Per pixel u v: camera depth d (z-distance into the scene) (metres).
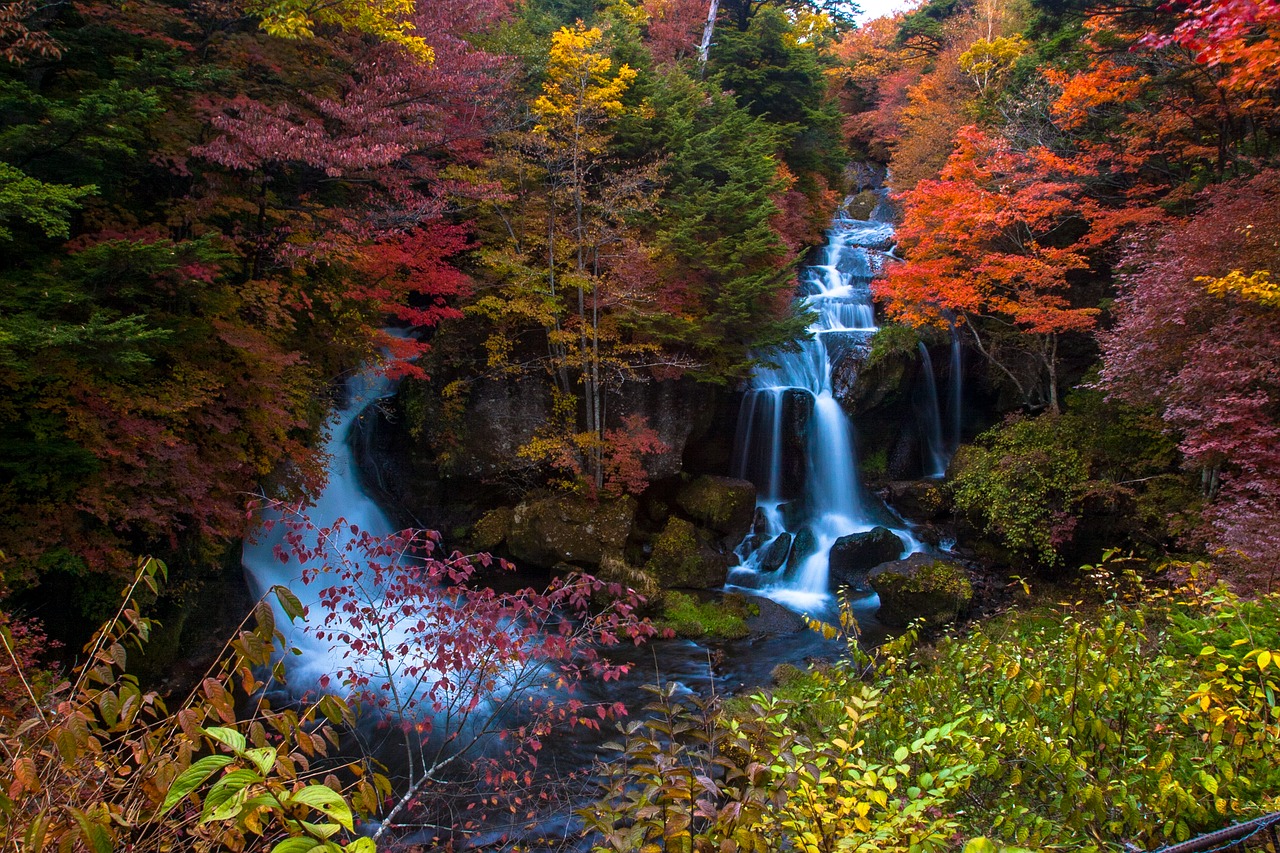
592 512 13.28
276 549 5.48
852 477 17.00
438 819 6.20
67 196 5.90
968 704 3.77
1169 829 2.86
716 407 15.94
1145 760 3.26
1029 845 2.96
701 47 21.48
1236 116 13.14
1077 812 3.08
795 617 12.27
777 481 16.50
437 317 13.38
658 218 14.53
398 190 10.71
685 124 15.63
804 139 21.73
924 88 26.25
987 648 4.16
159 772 2.28
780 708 3.19
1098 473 12.88
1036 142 15.81
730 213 14.56
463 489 14.59
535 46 15.56
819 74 21.94
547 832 6.12
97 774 2.60
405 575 5.25
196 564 9.25
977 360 17.88
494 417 14.15
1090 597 11.59
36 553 6.40
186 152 8.66
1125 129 14.91
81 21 8.41
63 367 6.68
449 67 11.84
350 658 9.47
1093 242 13.46
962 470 15.12
